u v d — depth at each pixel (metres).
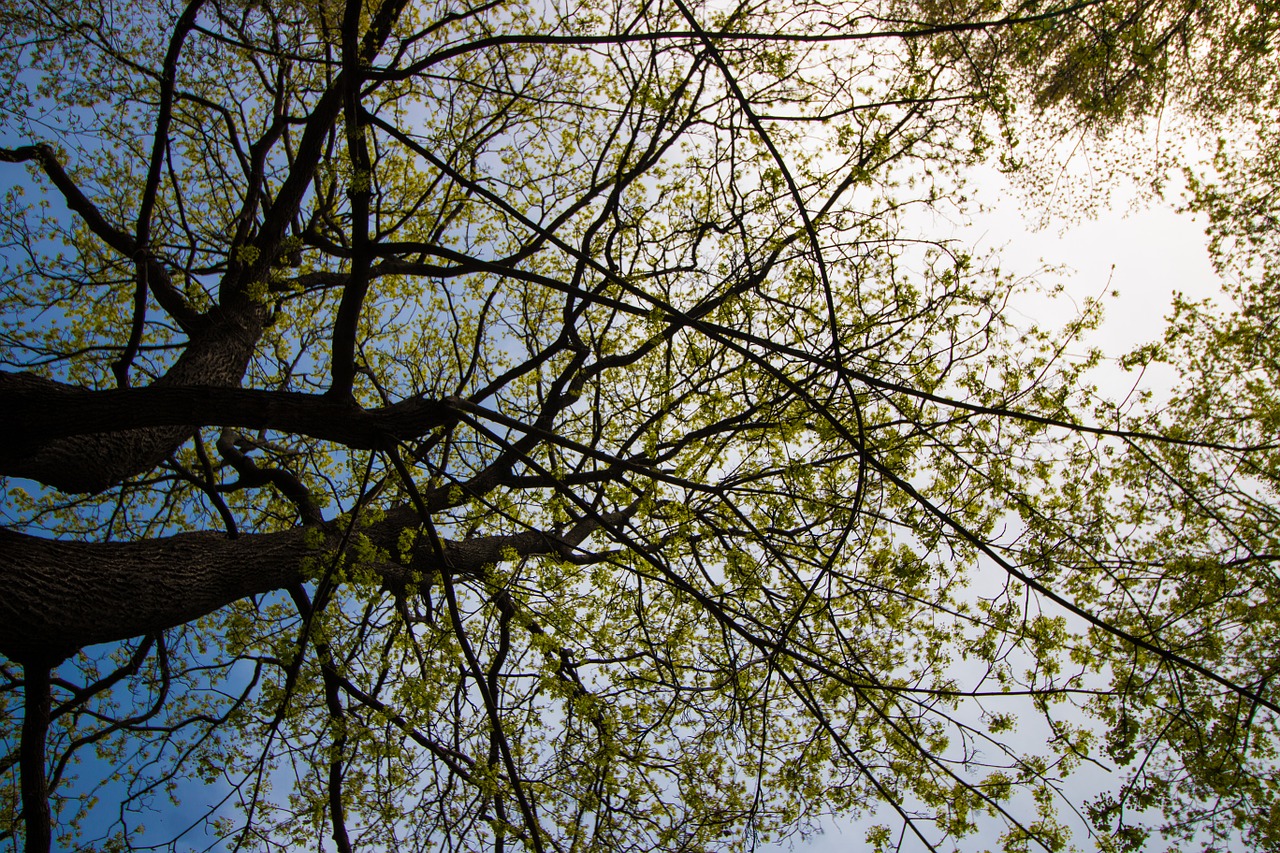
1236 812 3.90
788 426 4.08
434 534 3.62
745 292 4.58
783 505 4.73
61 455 3.86
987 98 3.96
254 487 5.32
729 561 4.13
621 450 5.02
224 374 4.82
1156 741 3.63
